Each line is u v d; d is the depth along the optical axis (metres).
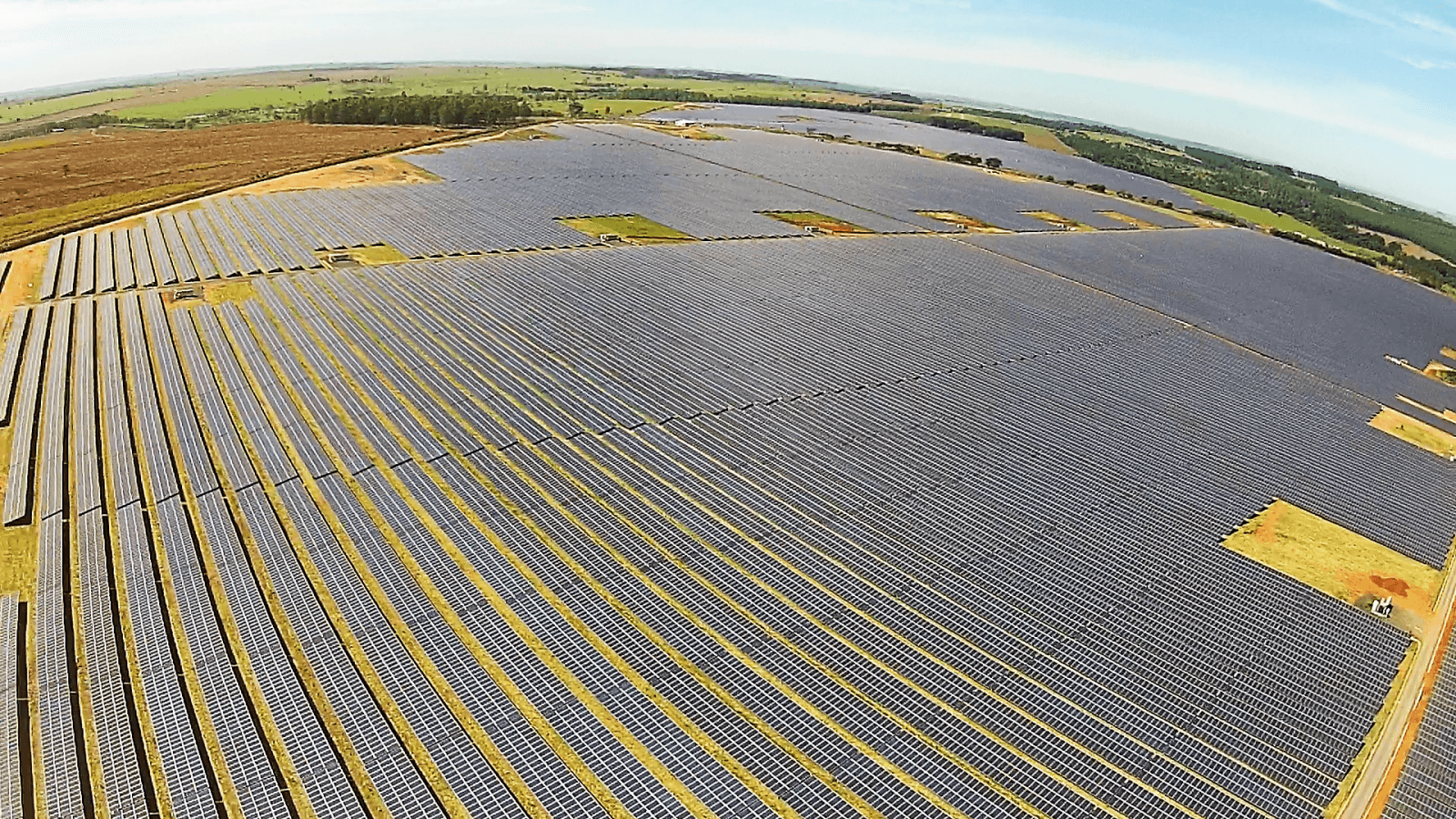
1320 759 34.69
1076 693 36.91
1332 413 67.31
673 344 70.19
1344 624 42.69
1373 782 33.84
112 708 36.19
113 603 42.72
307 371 66.31
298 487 51.56
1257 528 49.97
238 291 84.25
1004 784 32.56
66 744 34.44
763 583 42.72
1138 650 39.53
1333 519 51.78
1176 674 38.34
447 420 58.47
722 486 50.66
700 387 62.75
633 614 40.78
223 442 56.81
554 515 48.12
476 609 41.34
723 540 45.94
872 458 53.88
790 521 47.56
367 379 64.62
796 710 35.59
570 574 43.47
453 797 32.16
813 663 37.91
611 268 88.25
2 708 36.56
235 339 72.88
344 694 36.72
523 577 43.34
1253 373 73.50
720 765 33.12
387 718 35.59
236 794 32.16
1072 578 43.91
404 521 48.06
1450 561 49.03
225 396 63.28
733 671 37.47
